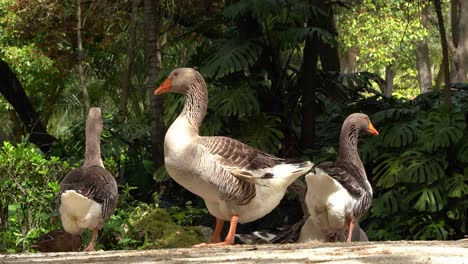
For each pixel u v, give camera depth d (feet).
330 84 50.49
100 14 65.16
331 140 49.65
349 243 21.81
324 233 30.40
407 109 44.88
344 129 31.86
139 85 71.15
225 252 19.13
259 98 48.08
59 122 86.28
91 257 18.66
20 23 68.85
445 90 44.37
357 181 29.71
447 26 123.95
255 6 43.80
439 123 42.78
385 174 42.96
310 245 21.18
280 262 15.56
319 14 48.11
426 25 122.31
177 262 16.30
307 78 47.88
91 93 79.25
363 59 131.54
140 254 19.54
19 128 85.35
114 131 50.06
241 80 47.26
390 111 44.57
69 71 75.31
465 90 49.21
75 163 41.91
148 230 34.40
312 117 48.01
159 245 33.53
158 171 44.83
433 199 41.68
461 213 42.42
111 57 72.74
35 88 80.23
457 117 42.78
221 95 45.42
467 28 78.43
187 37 61.36
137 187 44.65
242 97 45.14
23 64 71.15
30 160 33.83
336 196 28.37
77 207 26.99
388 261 14.82
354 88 50.93
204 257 17.46
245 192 26.17
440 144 41.83
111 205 28.22
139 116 69.62
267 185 26.48
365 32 119.24
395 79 158.30
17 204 33.99
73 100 80.43
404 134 43.32
